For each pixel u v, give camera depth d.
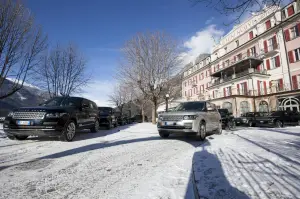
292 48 24.06
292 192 2.18
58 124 5.90
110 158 4.19
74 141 6.55
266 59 27.66
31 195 2.34
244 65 29.92
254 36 29.83
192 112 6.61
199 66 44.88
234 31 34.34
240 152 4.40
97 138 7.42
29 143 6.01
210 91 36.25
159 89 18.89
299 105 22.16
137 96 21.84
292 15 23.48
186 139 7.09
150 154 4.59
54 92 17.25
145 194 2.36
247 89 27.48
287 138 6.57
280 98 24.06
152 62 18.31
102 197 2.29
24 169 3.38
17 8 8.57
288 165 3.21
